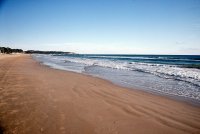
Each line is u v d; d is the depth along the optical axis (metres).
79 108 5.89
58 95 7.39
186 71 17.88
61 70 18.59
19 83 9.43
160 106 6.54
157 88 9.95
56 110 5.58
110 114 5.49
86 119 5.01
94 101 6.80
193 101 7.35
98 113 5.52
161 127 4.73
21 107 5.67
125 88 9.71
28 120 4.73
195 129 4.70
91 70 19.77
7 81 9.79
